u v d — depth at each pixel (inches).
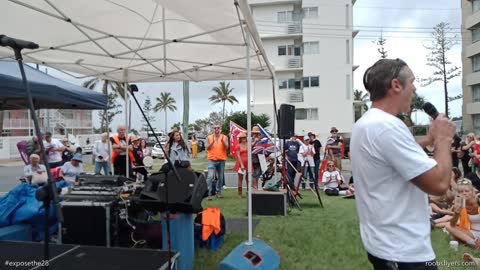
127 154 253.9
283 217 230.1
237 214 239.0
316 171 354.6
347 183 387.9
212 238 159.5
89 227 143.6
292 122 256.5
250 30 132.0
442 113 57.9
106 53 183.8
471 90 1117.1
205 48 192.9
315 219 224.4
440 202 214.2
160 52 201.3
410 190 54.1
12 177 545.6
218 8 121.9
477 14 1042.1
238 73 241.0
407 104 58.7
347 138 754.2
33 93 177.8
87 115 1624.0
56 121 1250.6
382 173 54.6
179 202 118.5
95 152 290.0
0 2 133.5
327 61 1059.3
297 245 169.9
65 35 166.7
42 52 183.5
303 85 1077.8
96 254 110.3
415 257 53.4
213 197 301.7
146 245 151.1
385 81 57.5
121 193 152.9
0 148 900.6
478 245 161.5
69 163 240.5
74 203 143.2
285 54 1104.8
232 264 116.6
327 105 1061.8
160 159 778.8
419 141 60.5
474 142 354.0
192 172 124.5
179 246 120.4
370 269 141.3
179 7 122.3
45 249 72.1
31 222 155.0
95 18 154.8
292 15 1092.5
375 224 55.7
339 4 1054.4
